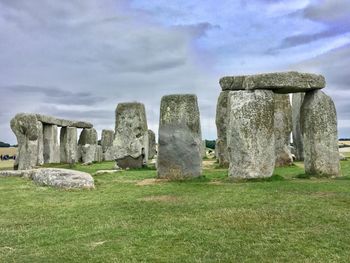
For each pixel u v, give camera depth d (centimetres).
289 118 2420
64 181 1630
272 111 1689
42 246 920
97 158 3884
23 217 1175
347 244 883
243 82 1831
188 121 1792
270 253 840
